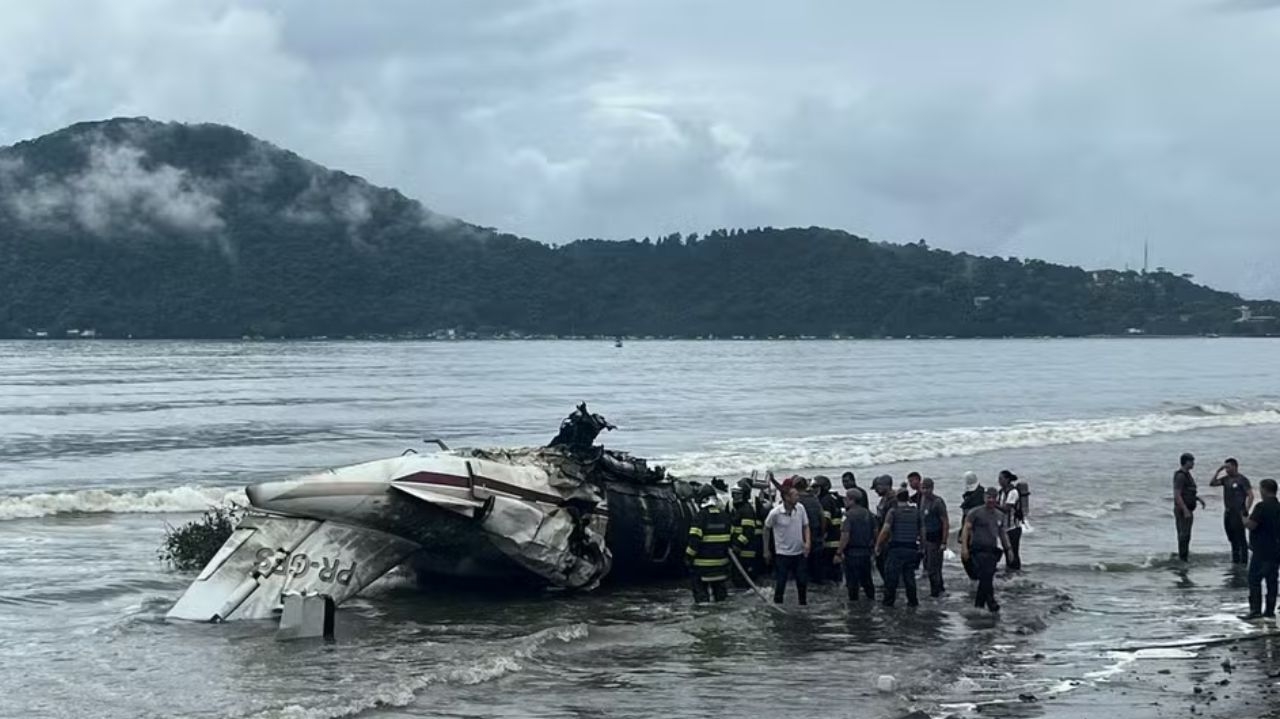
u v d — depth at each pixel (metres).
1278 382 106.38
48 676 13.06
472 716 11.84
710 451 41.53
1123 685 13.23
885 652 14.69
